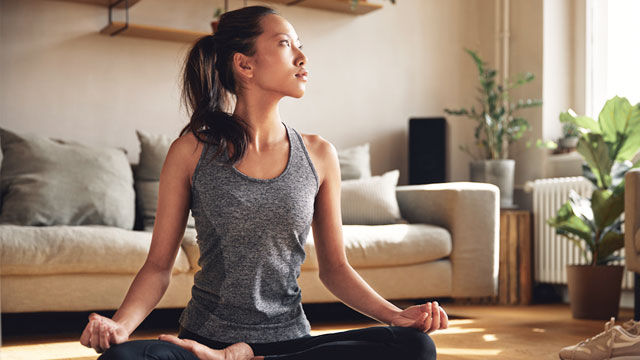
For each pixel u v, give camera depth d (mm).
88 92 3943
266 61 1228
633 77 4391
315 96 4578
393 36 4840
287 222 1194
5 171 3270
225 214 1171
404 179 4824
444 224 3627
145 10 4094
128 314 1110
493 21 4969
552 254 4316
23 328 3199
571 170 4449
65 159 3336
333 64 4641
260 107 1248
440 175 4547
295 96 1248
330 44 4637
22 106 3795
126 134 4023
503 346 2582
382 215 3744
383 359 1054
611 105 3508
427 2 4957
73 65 3910
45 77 3846
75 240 2762
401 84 4848
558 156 4535
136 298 1144
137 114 4051
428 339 1084
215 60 1290
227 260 1178
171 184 1207
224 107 1309
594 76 4613
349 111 4676
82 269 2775
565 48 4707
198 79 1294
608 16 4535
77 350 2521
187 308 1247
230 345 1156
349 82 4684
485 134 5035
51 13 3869
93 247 2777
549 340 2746
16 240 2680
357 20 4730
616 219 3643
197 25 4223
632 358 1964
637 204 2916
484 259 3584
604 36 4559
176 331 3102
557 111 4680
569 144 4512
